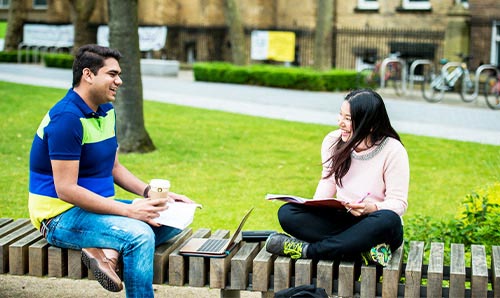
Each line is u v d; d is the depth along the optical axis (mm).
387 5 26500
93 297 5500
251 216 7641
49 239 4453
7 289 5613
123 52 10641
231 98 18219
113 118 4676
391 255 4461
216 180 9273
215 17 31422
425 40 25750
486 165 9875
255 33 28328
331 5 23047
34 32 35125
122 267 4457
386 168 4480
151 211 4406
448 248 6180
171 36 31938
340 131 4812
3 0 38156
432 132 13328
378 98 4504
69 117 4312
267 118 14672
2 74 23141
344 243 4250
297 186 9086
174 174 9531
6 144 11180
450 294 4176
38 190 4492
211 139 12133
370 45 26781
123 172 4973
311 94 19875
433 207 8219
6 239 4664
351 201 4555
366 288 4250
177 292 5676
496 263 4387
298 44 29062
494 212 6387
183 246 4602
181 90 19812
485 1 23641
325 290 4277
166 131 12758
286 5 29547
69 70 25953
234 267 4395
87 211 4406
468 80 19469
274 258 4578
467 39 23969
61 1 34688
